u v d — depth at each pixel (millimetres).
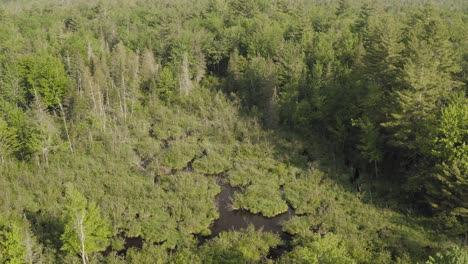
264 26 92250
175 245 44312
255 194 52656
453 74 61062
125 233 45844
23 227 43406
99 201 50594
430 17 72625
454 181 41812
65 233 38094
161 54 93000
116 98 73938
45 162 58375
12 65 75938
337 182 54188
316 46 80312
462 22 92938
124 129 68938
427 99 49031
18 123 59188
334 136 63094
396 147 53406
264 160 60844
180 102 78750
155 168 59312
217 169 59781
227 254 39812
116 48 90312
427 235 43062
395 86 54469
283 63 78875
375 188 52500
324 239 33625
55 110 75125
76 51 80750
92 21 116938
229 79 86250
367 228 44531
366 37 79812
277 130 68625
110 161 59812
